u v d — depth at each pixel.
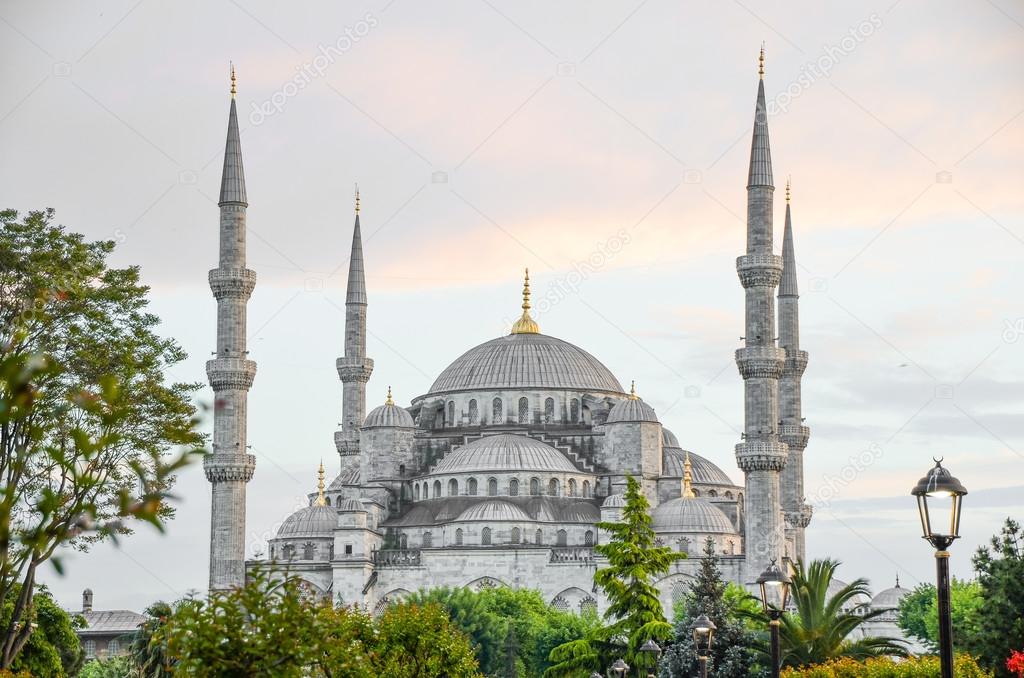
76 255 79.38
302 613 45.75
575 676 107.25
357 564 199.75
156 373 78.44
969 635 93.00
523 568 198.75
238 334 190.12
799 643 96.31
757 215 182.88
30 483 58.09
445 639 79.38
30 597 81.25
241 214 192.75
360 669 63.66
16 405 21.03
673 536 192.88
